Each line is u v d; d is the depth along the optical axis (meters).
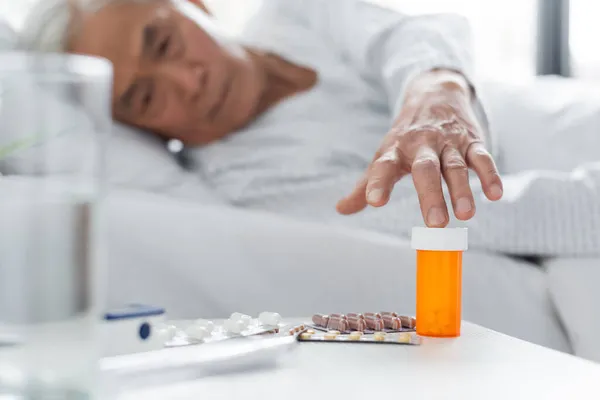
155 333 0.56
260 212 1.37
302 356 0.58
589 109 1.60
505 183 1.33
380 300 1.18
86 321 0.37
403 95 1.20
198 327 0.59
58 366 0.37
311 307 1.18
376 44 1.72
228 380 0.50
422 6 2.33
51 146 0.37
